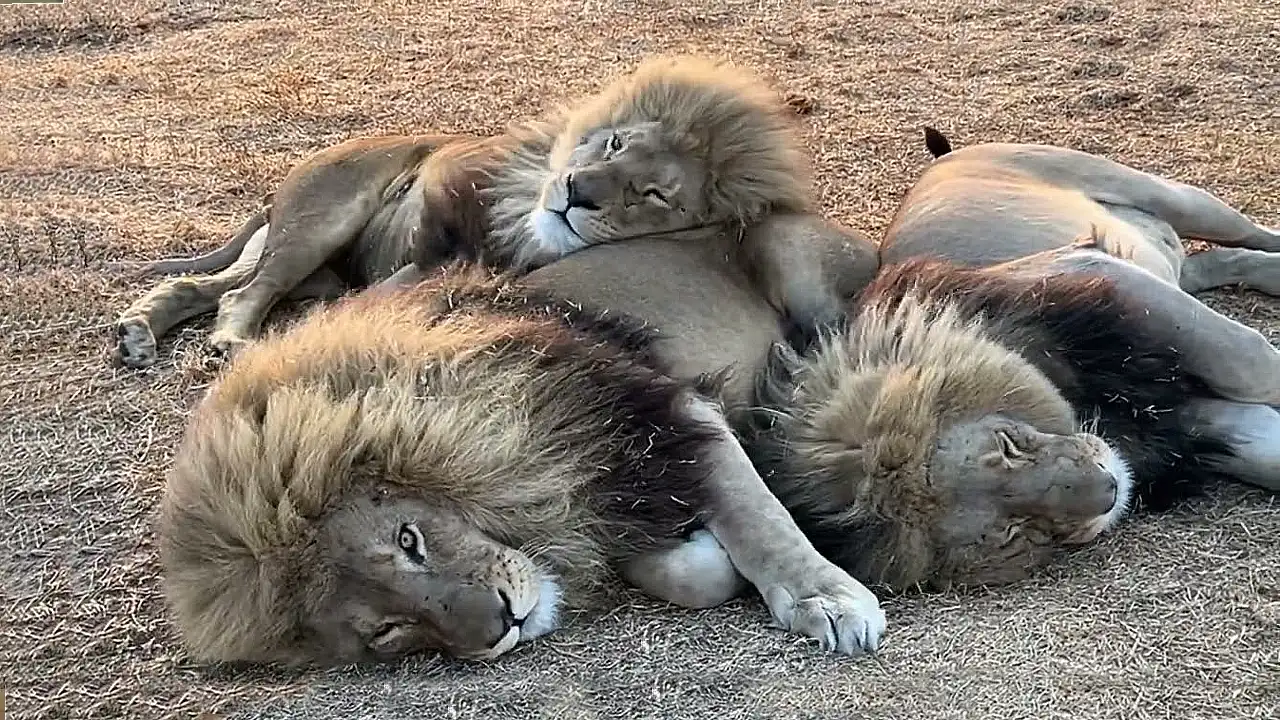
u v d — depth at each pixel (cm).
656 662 291
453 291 370
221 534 297
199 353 458
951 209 402
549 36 789
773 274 398
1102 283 350
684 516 317
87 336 476
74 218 569
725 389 361
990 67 682
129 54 824
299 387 307
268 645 298
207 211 581
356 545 289
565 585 312
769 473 336
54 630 325
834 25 771
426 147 498
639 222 405
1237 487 344
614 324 359
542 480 309
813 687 276
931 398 314
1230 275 442
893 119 624
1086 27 723
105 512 374
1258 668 269
